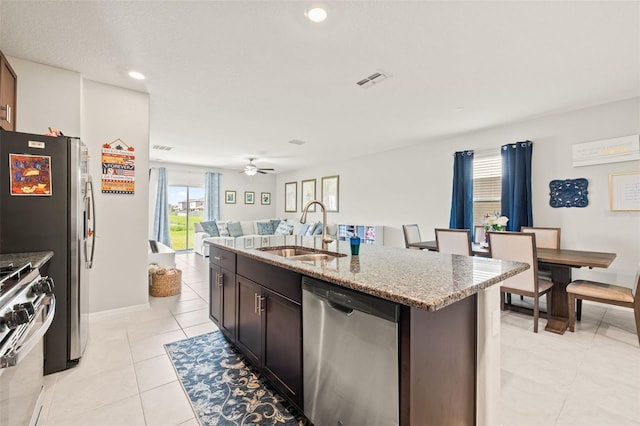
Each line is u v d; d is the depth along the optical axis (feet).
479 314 4.50
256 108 11.53
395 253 6.97
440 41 6.98
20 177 6.29
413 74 8.63
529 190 12.53
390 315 3.55
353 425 4.07
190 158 22.38
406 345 3.43
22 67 7.81
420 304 3.16
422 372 3.57
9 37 6.81
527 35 6.71
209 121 13.16
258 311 6.33
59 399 5.74
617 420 5.24
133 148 10.05
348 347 4.17
